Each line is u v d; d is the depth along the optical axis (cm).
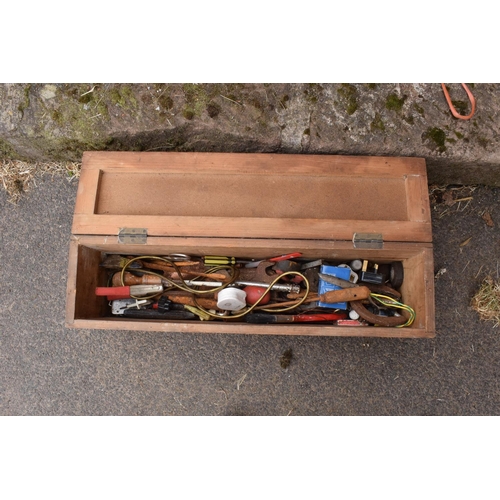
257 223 139
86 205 141
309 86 155
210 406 173
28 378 175
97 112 155
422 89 155
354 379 173
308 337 174
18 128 156
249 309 146
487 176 167
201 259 153
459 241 176
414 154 153
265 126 154
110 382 175
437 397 172
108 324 133
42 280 177
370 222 139
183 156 143
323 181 143
